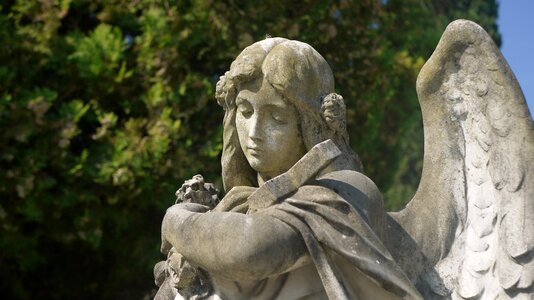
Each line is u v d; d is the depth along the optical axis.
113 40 8.45
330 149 2.95
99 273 9.62
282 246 2.89
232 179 3.32
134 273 9.29
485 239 3.21
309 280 3.03
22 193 8.16
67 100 8.66
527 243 3.09
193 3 8.58
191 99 8.57
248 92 3.14
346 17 9.07
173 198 8.47
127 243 8.98
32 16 8.41
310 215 2.92
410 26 9.83
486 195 3.23
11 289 9.64
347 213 2.94
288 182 2.98
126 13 8.66
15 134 8.08
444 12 15.31
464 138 3.30
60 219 8.59
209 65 8.77
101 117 8.53
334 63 9.14
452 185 3.29
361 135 9.46
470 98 3.28
